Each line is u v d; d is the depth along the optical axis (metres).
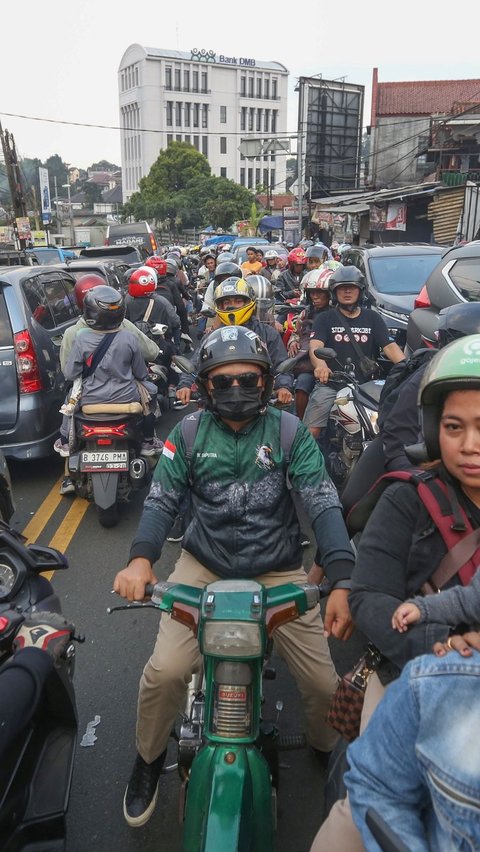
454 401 1.76
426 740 1.33
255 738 2.13
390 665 2.01
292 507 2.71
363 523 2.19
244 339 2.47
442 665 1.36
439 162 31.42
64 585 4.76
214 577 2.74
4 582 3.03
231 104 114.81
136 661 3.88
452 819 1.31
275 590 2.16
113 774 3.09
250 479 2.57
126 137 119.06
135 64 110.88
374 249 11.52
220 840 1.87
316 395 5.60
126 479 5.73
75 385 5.58
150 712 2.63
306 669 2.72
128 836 2.79
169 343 8.30
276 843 2.73
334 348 5.53
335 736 2.91
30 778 2.52
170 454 2.61
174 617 2.18
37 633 2.57
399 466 3.15
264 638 2.09
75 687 3.66
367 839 1.44
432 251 11.34
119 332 5.56
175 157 78.25
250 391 2.46
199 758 2.11
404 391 3.25
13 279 6.61
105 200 142.75
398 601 1.81
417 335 7.25
